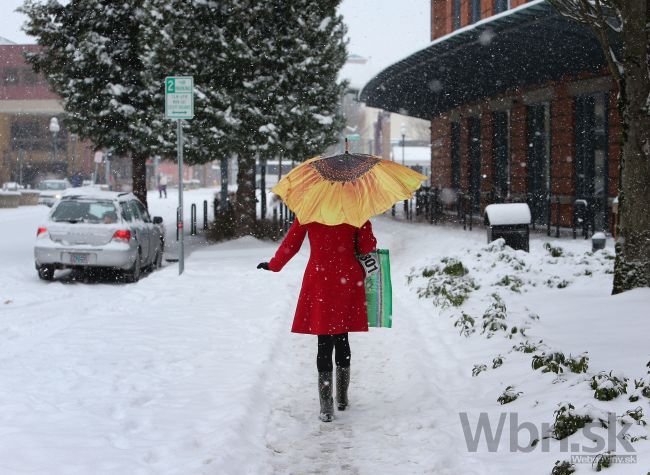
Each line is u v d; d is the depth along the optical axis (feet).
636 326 23.58
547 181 81.25
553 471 13.65
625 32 27.66
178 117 44.34
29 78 253.65
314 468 15.58
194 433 16.49
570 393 17.75
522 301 31.12
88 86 74.90
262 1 65.57
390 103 111.86
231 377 21.53
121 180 274.98
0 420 16.93
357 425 18.38
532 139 84.12
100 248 46.26
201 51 65.51
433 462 15.21
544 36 60.39
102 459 14.55
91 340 26.45
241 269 47.44
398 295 37.63
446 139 116.37
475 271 38.63
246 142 67.15
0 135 260.42
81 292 42.63
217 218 81.92
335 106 70.95
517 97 85.30
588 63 68.49
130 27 74.79
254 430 17.49
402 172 18.98
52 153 262.47
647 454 13.66
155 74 65.87
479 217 98.78
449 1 107.14
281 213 79.51
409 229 82.33
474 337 26.35
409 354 24.68
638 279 28.48
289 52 67.10
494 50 67.72
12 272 50.19
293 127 67.77
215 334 27.68
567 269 37.47
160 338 26.89
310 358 25.29
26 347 26.84
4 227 92.94
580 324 25.20
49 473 13.69
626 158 28.45
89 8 74.43
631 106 27.99
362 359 24.98
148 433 16.51
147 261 52.44
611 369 19.19
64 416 17.38
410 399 19.97
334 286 18.69
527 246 44.62
